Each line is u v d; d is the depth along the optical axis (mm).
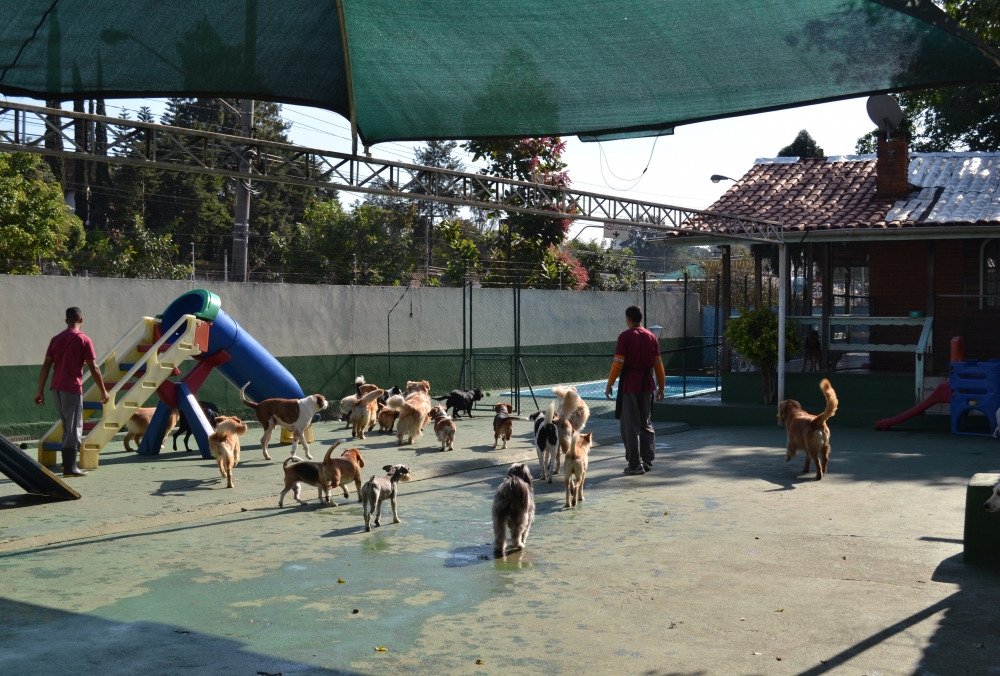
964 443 12688
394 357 19000
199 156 7957
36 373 13102
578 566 6371
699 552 6734
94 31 7816
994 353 16469
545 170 24219
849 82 8078
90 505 8359
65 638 4887
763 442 13164
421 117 9828
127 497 8766
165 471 10453
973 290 16766
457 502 8914
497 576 6125
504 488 6746
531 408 18344
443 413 12914
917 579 5945
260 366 12570
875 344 15914
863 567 6262
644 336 10562
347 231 31703
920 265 17125
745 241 14570
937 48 7055
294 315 16703
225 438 9336
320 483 8719
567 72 8633
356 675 4336
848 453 11844
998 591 5660
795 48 7656
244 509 8547
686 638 4828
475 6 7578
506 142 23828
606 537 7285
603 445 13156
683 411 16156
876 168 18328
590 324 25516
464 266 26406
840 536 7203
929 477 9961
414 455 11742
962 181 17484
